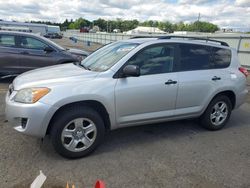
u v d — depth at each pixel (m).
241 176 3.66
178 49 4.71
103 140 4.59
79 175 3.49
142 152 4.21
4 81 8.85
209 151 4.37
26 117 3.62
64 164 3.74
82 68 4.52
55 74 4.12
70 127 3.83
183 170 3.73
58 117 3.75
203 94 4.92
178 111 4.73
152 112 4.45
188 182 3.45
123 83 4.09
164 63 4.54
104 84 3.96
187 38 5.00
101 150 4.22
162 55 4.54
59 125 3.73
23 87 3.78
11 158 3.82
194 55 4.89
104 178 3.45
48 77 3.97
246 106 7.38
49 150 4.11
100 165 3.76
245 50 18.58
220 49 5.25
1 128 4.85
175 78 4.56
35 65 8.69
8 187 3.16
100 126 3.99
